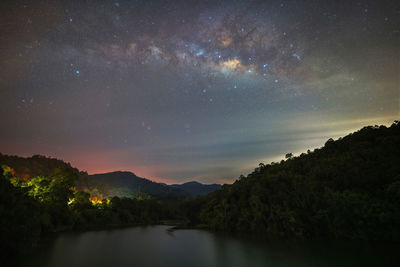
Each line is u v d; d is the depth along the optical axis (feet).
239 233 288.10
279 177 311.47
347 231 208.44
